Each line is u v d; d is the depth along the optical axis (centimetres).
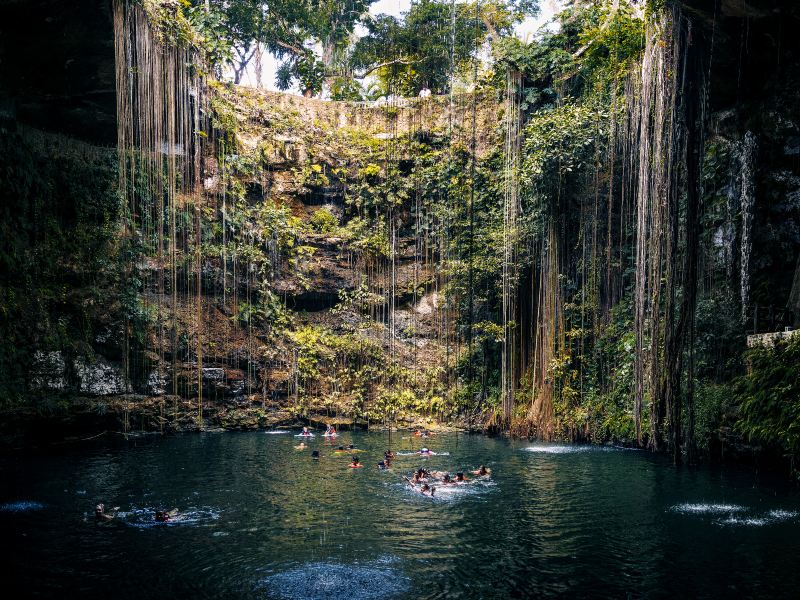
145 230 1811
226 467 1325
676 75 1162
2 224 1507
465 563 761
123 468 1305
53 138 1662
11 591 669
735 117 1445
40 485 1145
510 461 1418
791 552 792
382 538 855
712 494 1093
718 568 739
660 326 1345
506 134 1947
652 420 1230
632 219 1695
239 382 1958
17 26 1292
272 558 775
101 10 1310
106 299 1691
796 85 1308
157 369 1786
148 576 713
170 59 1642
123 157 1412
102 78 1501
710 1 1140
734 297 1448
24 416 1473
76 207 1681
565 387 1753
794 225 1351
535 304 1869
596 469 1319
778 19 1192
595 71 1844
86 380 1620
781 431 1140
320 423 1962
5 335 1478
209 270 1955
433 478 1220
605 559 773
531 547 820
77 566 743
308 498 1070
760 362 1229
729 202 1469
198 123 1912
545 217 1795
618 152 1716
